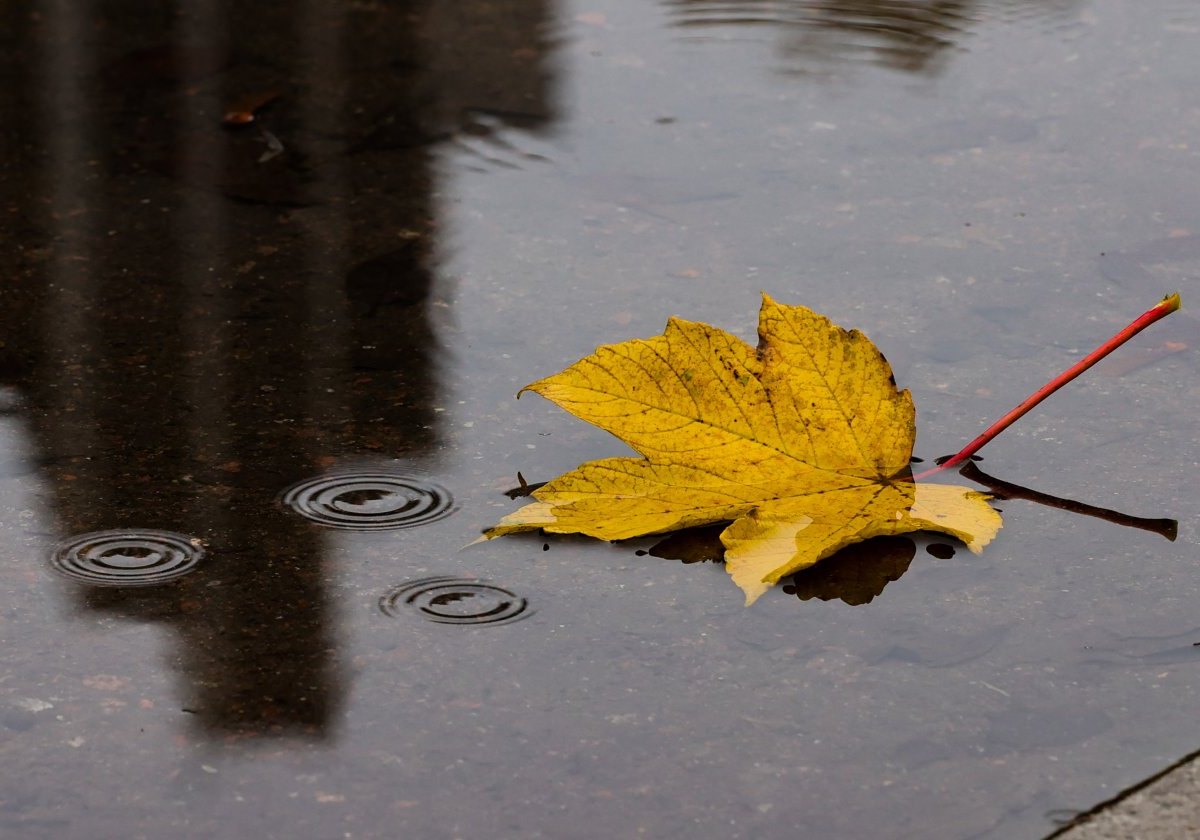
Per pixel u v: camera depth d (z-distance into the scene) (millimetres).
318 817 1450
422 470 1596
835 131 1907
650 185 1840
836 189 1832
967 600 1530
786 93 1965
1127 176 1836
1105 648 1508
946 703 1487
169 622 1520
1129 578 1537
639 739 1476
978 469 1592
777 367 1565
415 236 1783
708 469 1564
